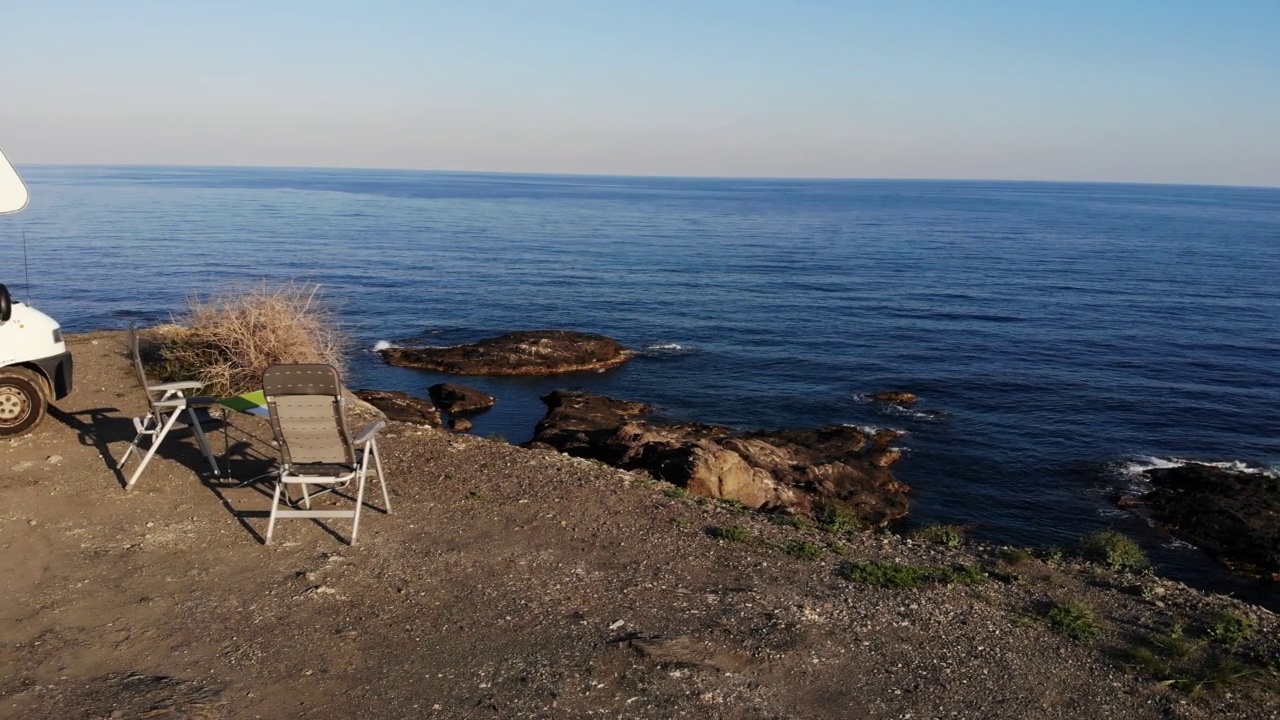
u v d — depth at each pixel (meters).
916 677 5.34
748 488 15.09
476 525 7.69
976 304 46.97
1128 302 48.91
